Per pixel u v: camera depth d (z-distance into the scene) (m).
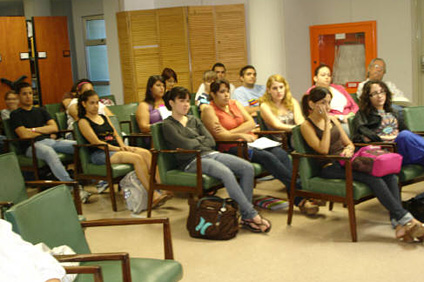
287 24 7.05
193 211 3.80
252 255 3.41
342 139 3.99
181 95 4.13
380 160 3.44
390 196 3.47
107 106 6.16
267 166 4.33
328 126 3.72
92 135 4.72
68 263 2.15
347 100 5.56
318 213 4.22
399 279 2.92
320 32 7.41
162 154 4.16
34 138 5.12
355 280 2.95
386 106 4.34
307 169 3.79
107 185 5.31
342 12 7.31
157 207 4.59
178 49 7.75
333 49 7.41
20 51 9.60
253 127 4.65
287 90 4.95
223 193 5.05
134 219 2.40
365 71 7.24
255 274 3.11
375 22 7.06
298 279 3.00
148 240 3.82
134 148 4.73
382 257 3.24
